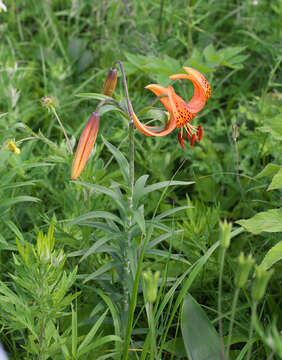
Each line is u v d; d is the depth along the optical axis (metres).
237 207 1.16
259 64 1.50
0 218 0.93
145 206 1.17
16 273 0.83
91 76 1.52
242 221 0.91
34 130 1.35
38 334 0.81
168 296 0.83
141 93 1.46
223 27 1.75
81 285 0.97
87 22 1.75
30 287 0.78
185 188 1.24
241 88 1.45
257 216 0.91
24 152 1.07
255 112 1.33
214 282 1.03
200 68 1.24
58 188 1.18
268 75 1.43
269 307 0.95
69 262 1.02
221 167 1.26
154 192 1.18
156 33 1.57
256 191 1.15
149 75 1.37
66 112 1.39
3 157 0.97
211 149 1.27
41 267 0.76
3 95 1.29
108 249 0.89
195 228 1.04
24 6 1.78
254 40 1.54
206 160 1.26
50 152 1.11
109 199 1.08
